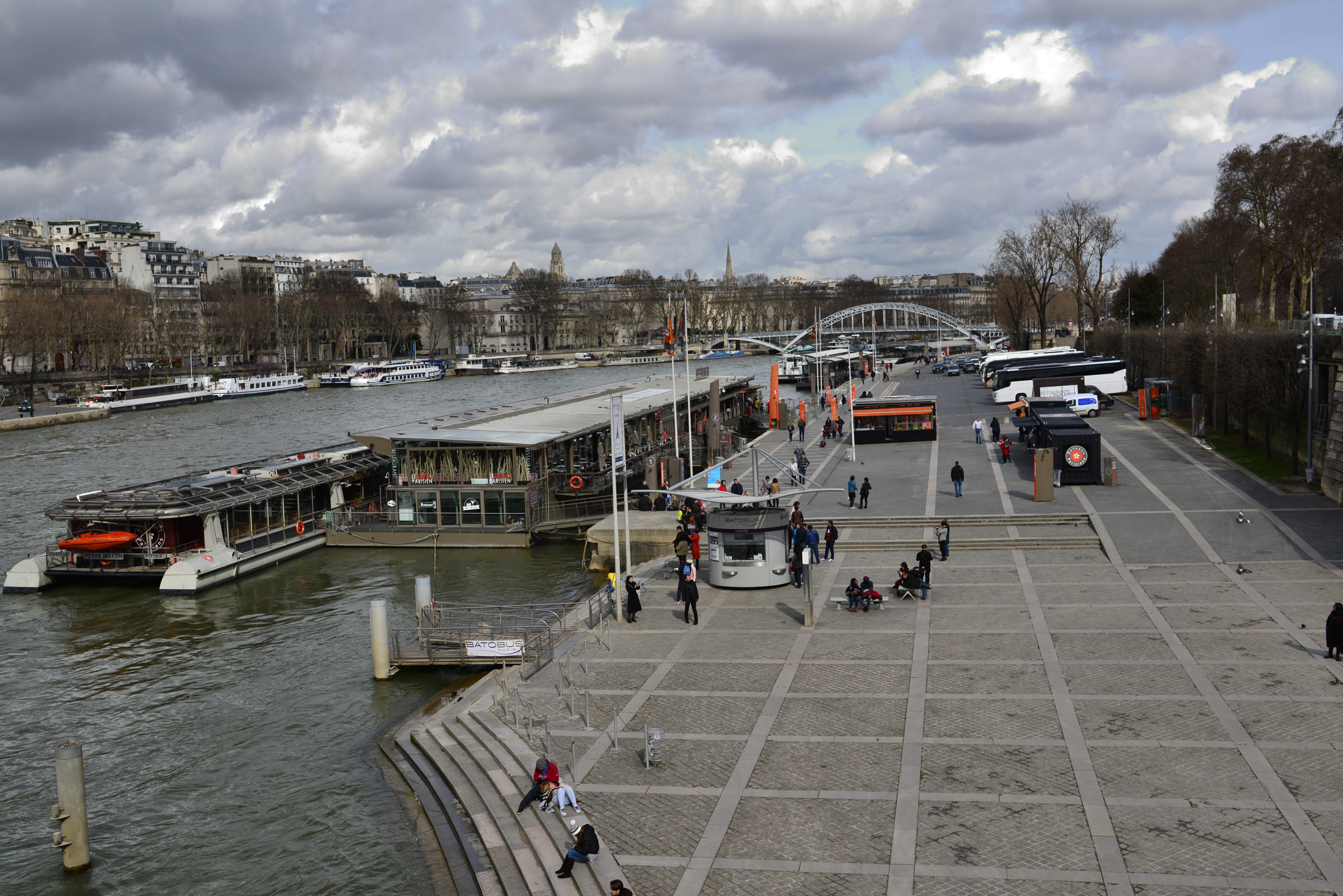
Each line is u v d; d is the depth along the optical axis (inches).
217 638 2308.1
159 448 5802.2
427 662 1955.0
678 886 1010.1
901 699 1472.7
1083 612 1854.1
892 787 1198.9
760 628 1868.8
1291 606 1817.2
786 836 1097.4
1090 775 1200.2
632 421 4222.4
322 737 1696.6
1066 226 7337.6
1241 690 1438.2
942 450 3949.3
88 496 2906.0
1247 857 1010.7
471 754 1411.2
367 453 3806.6
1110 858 1020.5
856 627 1841.8
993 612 1886.1
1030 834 1074.7
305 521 3216.0
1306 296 5413.4
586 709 1475.1
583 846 1058.1
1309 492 2709.2
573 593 2544.3
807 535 2277.3
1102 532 2421.3
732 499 2121.1
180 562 2728.8
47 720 1860.2
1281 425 3245.6
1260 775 1180.5
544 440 3193.9
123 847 1379.2
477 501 3159.5
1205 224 6491.1
